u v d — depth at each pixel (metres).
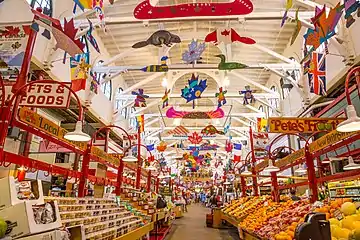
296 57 12.09
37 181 2.24
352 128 2.77
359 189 6.73
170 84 15.27
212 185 33.12
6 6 7.02
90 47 11.45
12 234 1.74
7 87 2.86
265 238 3.78
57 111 10.46
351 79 8.27
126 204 6.18
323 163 7.98
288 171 13.91
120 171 6.77
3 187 1.89
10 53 3.68
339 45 8.16
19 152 7.39
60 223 2.13
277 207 5.79
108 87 14.41
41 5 7.89
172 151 26.34
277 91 15.34
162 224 10.88
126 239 3.96
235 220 7.59
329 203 3.59
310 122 5.39
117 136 15.40
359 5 4.86
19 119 2.68
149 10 5.24
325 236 1.81
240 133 20.36
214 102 19.36
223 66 9.22
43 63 7.96
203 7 4.96
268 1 9.93
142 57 14.46
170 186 18.97
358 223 2.01
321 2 8.85
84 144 4.44
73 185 7.89
